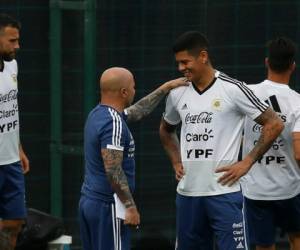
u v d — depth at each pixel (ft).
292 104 74.79
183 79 72.74
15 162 81.35
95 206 70.59
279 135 72.84
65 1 88.33
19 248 84.12
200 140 71.46
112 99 70.64
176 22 89.30
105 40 89.25
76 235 90.89
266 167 76.33
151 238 90.89
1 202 82.07
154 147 90.43
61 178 90.22
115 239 70.54
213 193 71.56
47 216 85.40
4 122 79.71
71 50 89.04
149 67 89.56
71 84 89.45
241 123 71.72
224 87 70.90
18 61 89.40
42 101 89.97
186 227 73.67
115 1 89.04
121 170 69.05
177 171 74.69
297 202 77.15
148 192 90.74
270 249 78.84
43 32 89.51
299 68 89.56
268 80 75.46
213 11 89.15
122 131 69.31
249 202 77.51
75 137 89.92
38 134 90.17
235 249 71.82
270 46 75.10
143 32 89.35
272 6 89.04
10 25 78.33
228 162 71.15
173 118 74.74
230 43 89.35
